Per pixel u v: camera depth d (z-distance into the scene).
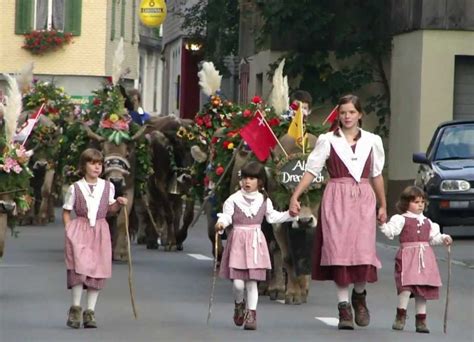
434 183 26.78
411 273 14.03
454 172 26.86
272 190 15.80
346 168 14.10
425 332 13.98
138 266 20.86
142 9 45.97
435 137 28.11
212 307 15.86
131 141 20.73
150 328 14.02
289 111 16.98
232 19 48.09
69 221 14.33
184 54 56.06
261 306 16.00
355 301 14.22
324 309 15.77
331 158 14.16
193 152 20.80
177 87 58.75
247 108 18.16
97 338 13.26
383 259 23.06
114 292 17.31
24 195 16.30
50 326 14.12
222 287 18.03
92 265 14.09
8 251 23.23
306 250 15.75
